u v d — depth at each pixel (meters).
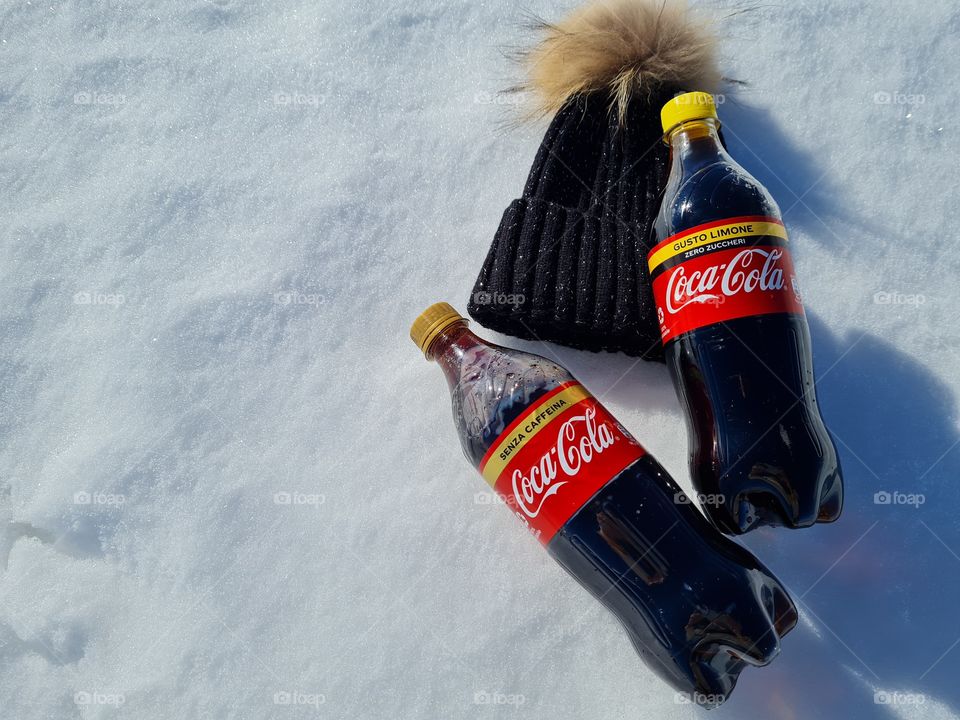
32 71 0.65
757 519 0.47
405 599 0.52
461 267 0.58
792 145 0.58
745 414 0.44
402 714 0.50
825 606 0.50
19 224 0.62
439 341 0.48
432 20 0.63
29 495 0.57
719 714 0.49
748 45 0.60
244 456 0.56
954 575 0.50
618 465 0.43
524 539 0.52
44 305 0.61
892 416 0.53
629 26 0.55
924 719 0.48
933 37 0.58
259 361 0.58
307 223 0.60
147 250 0.61
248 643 0.52
